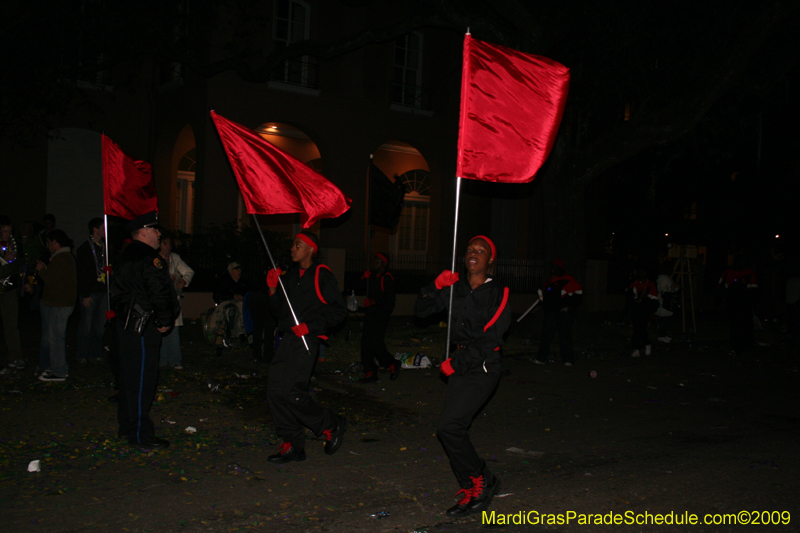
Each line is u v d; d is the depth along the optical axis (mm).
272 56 15188
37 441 5359
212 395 7242
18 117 15508
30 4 16281
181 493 4445
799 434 6582
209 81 16375
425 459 5395
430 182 21641
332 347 10664
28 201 17453
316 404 5156
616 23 12961
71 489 4426
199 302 13203
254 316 9023
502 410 7223
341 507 4332
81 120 17969
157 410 6539
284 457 5168
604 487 4875
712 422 6984
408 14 13539
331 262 14797
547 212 12805
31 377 7539
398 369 8477
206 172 16422
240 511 4195
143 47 15750
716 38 12086
